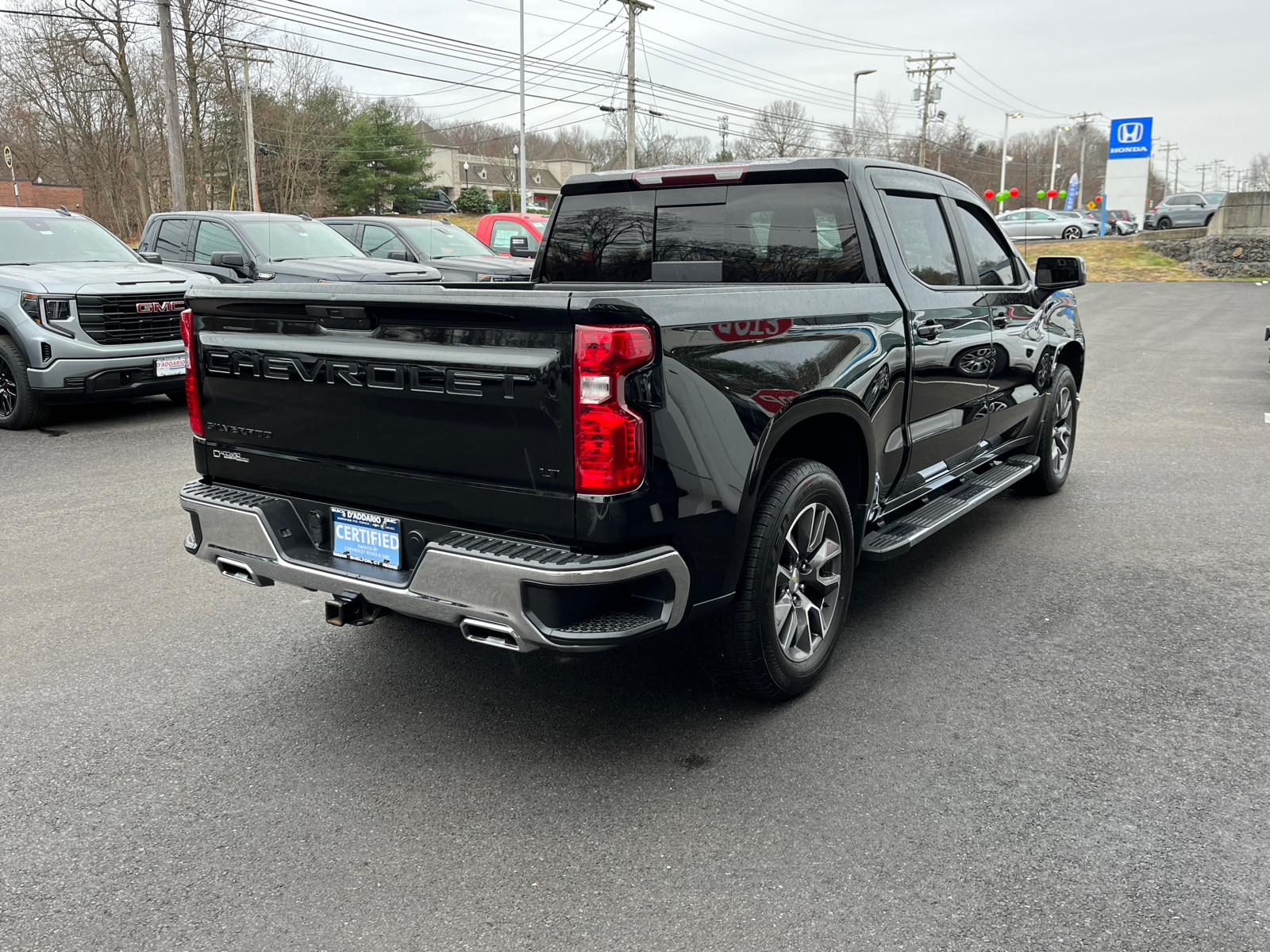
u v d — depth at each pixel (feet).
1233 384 35.42
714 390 9.01
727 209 13.52
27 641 13.34
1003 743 10.17
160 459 24.67
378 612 10.05
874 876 7.97
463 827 8.84
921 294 13.19
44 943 7.31
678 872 8.09
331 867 8.26
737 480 9.27
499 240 51.75
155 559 16.85
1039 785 9.33
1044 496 20.43
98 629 13.76
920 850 8.30
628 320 8.18
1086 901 7.59
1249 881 7.82
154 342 28.99
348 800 9.32
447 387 8.82
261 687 11.88
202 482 11.71
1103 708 10.92
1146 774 9.50
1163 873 7.94
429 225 45.70
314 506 10.46
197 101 149.07
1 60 147.02
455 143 361.51
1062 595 14.62
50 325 27.17
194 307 11.23
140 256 33.27
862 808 8.98
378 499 9.77
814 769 9.71
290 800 9.34
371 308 9.20
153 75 152.15
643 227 14.34
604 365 8.02
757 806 9.06
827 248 12.82
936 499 15.16
